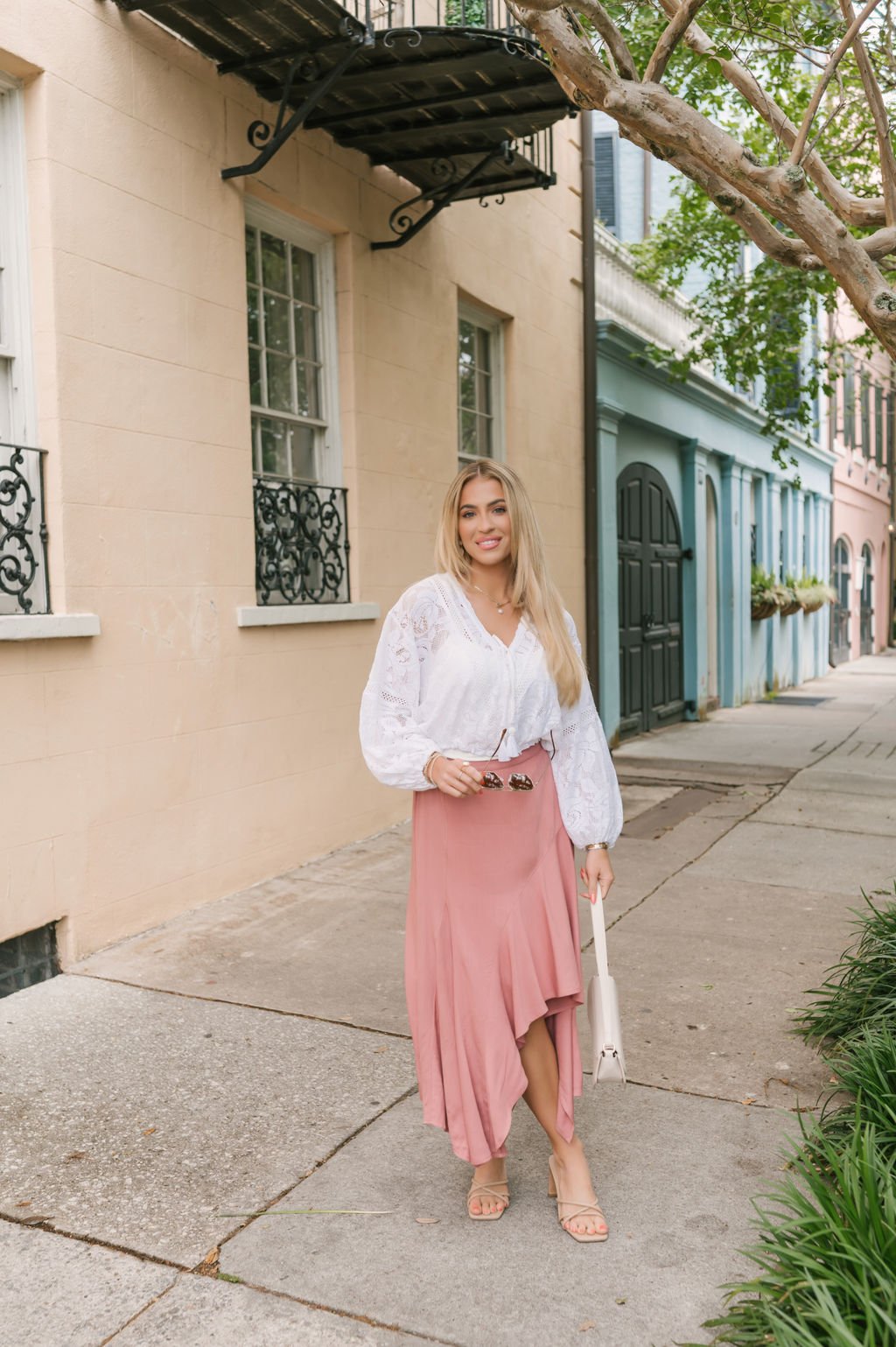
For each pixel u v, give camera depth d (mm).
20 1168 2773
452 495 2535
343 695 6012
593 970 4195
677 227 10133
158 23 4523
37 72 4023
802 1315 1909
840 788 7938
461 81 5312
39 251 4074
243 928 4664
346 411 6156
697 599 12469
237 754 5164
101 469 4309
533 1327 2158
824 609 19656
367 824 6281
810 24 5082
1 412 4145
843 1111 2787
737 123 8969
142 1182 2707
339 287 6121
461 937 2443
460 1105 2451
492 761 2469
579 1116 3037
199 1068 3342
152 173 4574
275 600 5598
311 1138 2924
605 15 3141
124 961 4254
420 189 6703
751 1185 2664
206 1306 2236
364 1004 3836
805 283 9352
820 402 18812
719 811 7152
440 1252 2406
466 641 2443
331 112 5566
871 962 3551
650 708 11398
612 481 10031
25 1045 3504
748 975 4105
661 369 10984
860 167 7082
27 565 4113
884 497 25781
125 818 4473
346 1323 2180
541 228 8547
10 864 3922
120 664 4418
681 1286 2279
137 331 4500
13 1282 2320
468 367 7863
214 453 4973
